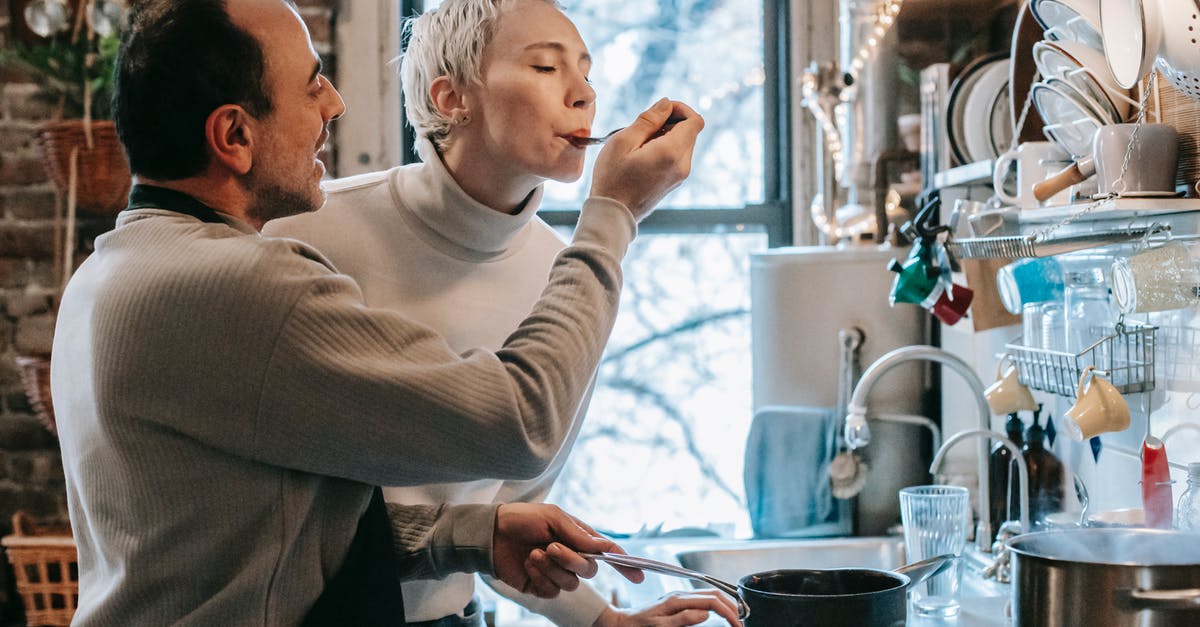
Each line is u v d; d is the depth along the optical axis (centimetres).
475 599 166
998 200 182
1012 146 177
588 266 113
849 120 263
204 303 98
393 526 125
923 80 238
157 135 106
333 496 108
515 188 142
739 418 300
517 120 135
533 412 105
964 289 182
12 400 261
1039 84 158
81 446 105
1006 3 260
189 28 104
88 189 234
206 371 98
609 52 300
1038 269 165
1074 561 101
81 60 236
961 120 211
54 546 233
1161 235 145
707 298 300
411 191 146
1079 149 160
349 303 102
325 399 99
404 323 105
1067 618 102
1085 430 137
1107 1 136
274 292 98
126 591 103
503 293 151
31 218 262
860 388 196
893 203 258
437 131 141
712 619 155
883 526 239
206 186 108
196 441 100
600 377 298
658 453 299
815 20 286
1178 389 145
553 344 108
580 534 123
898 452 238
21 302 261
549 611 156
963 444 230
